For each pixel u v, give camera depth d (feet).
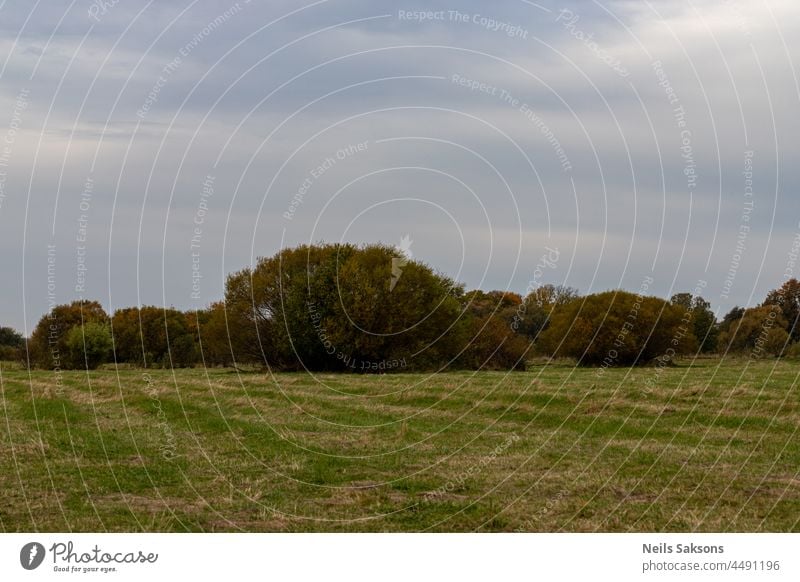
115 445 64.13
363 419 80.43
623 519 42.75
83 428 74.02
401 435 70.03
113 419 80.89
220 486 50.55
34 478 51.70
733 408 77.46
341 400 94.58
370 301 144.87
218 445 65.10
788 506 44.52
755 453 58.90
